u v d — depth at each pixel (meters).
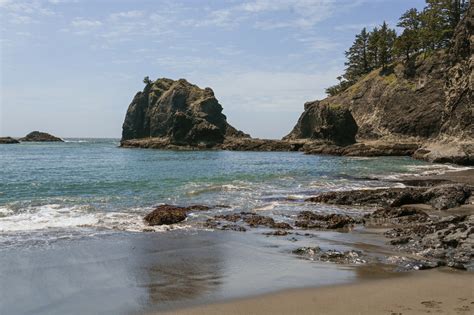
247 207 21.66
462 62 64.44
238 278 10.37
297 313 7.98
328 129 90.56
